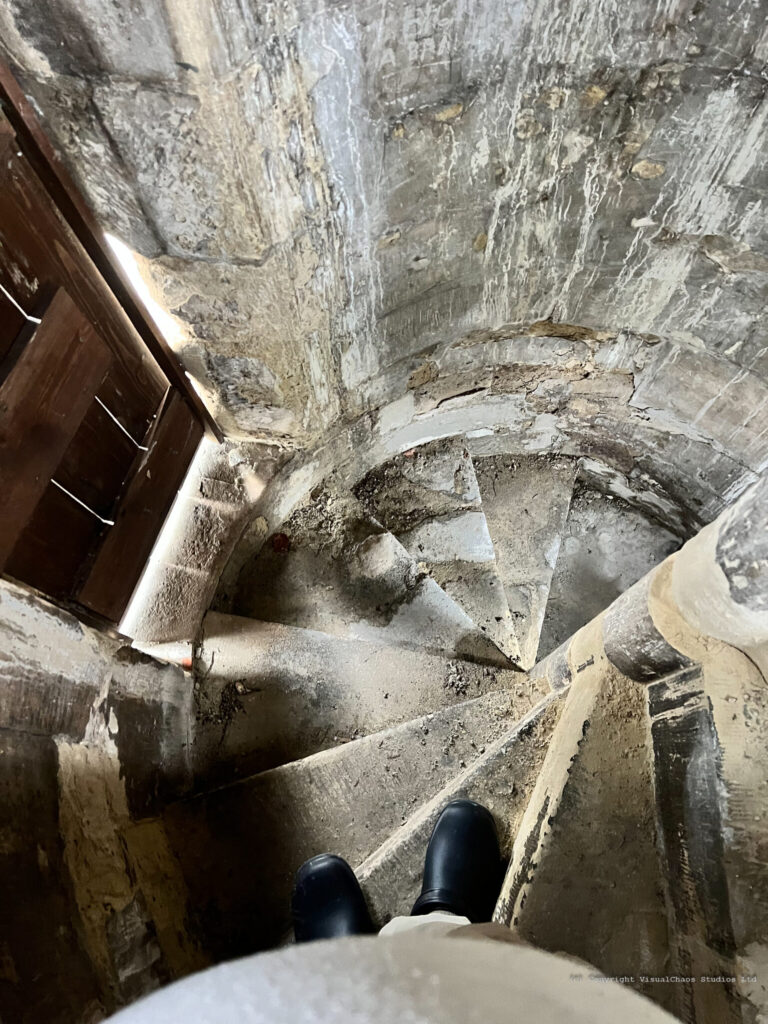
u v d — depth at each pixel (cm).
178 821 201
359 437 261
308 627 285
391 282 183
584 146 156
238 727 251
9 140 117
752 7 117
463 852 175
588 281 202
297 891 181
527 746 200
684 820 142
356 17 114
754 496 116
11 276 130
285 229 142
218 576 251
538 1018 46
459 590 315
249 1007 45
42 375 141
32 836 127
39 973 112
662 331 214
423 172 154
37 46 105
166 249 143
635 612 156
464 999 46
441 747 224
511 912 153
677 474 291
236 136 117
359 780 217
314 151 133
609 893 151
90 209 136
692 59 130
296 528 295
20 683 136
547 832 158
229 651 257
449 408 275
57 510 160
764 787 128
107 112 114
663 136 149
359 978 47
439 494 318
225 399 199
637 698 168
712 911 128
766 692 137
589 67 135
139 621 219
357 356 207
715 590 128
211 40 100
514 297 211
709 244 173
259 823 206
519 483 331
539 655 323
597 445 306
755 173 148
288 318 167
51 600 162
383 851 193
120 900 149
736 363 210
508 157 158
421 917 134
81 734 162
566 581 334
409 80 131
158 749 209
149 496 191
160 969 149
